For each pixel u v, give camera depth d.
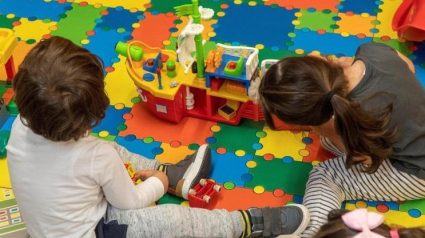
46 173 1.09
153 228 1.19
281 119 1.17
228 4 2.01
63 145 1.08
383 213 1.38
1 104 1.61
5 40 1.56
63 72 1.00
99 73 1.06
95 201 1.16
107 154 1.12
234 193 1.43
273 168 1.49
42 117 1.01
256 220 1.28
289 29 1.90
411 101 1.26
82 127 1.04
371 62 1.27
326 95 1.12
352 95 1.23
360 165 1.35
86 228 1.14
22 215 1.17
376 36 1.86
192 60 1.55
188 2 2.03
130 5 2.02
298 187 1.44
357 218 0.88
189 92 1.59
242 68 1.49
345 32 1.88
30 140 1.09
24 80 1.01
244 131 1.59
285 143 1.55
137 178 1.39
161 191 1.32
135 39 1.88
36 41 1.88
